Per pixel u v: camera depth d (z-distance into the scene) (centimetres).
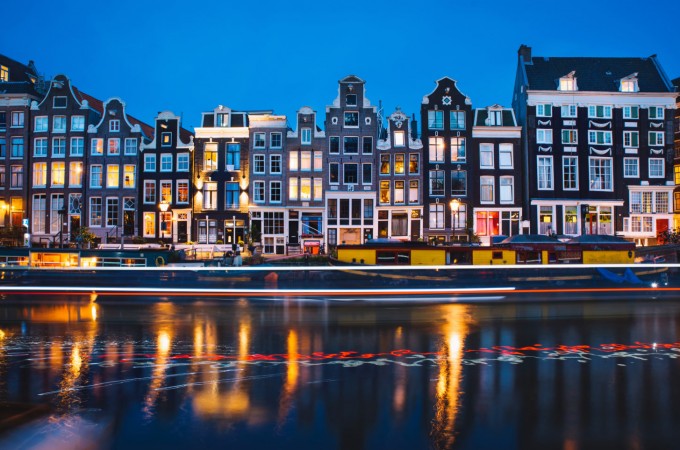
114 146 4844
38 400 1053
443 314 2031
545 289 2844
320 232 4794
